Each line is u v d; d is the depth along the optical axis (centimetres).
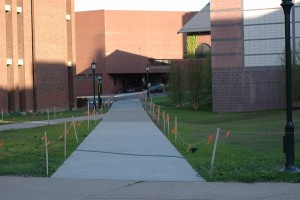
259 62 3981
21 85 4347
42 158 1438
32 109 4438
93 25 8875
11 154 1571
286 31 1140
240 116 3669
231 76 4047
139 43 9019
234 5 4003
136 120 3212
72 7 5206
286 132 1113
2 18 4028
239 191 954
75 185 1038
